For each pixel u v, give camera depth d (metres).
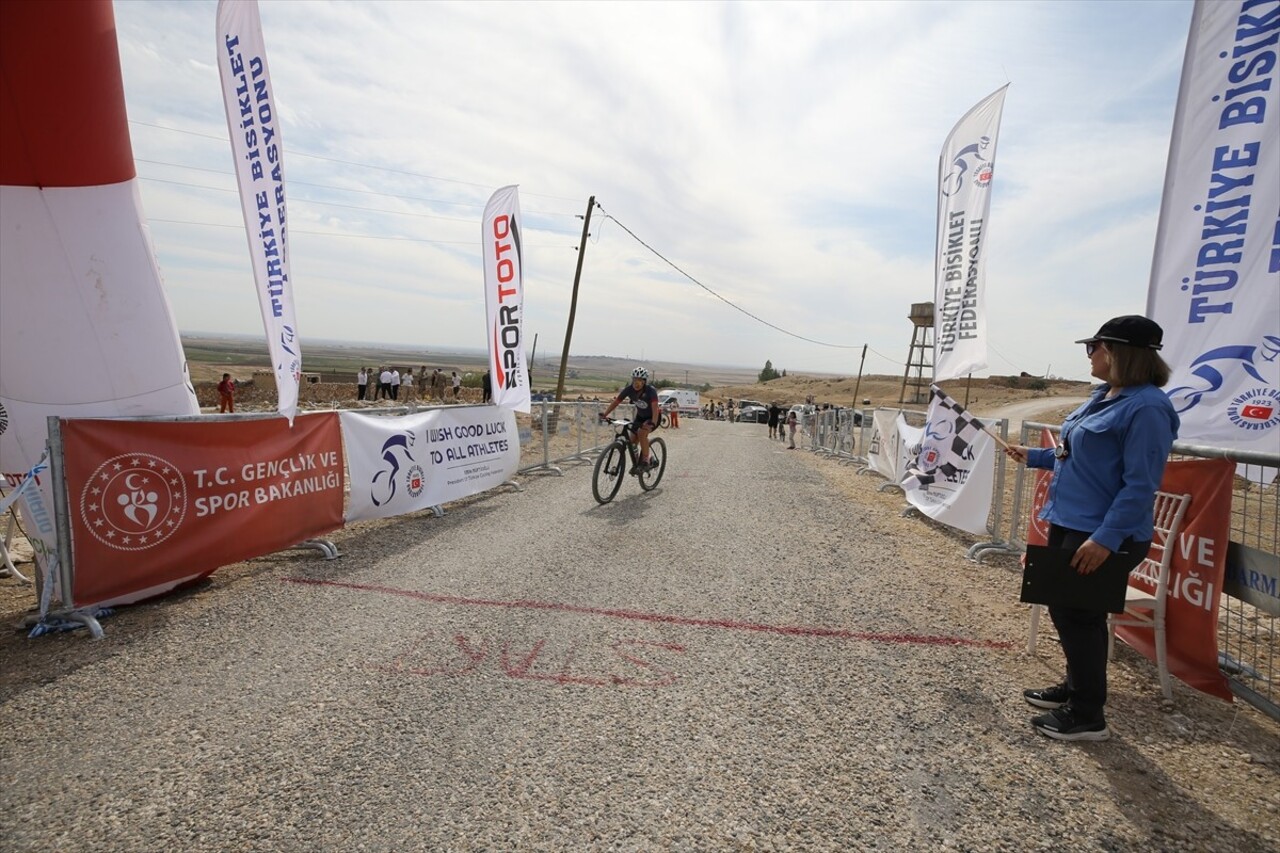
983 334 6.70
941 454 6.75
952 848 2.12
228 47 5.08
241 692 3.11
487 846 2.09
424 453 6.98
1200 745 2.76
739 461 14.32
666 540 6.24
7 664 3.39
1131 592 3.40
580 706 3.02
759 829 2.19
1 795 2.33
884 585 5.00
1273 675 3.43
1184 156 4.26
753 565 5.45
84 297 4.14
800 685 3.27
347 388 32.91
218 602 4.33
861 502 8.93
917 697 3.16
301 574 4.96
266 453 5.03
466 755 2.61
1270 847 2.14
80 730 2.76
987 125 6.58
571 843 2.11
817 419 19.19
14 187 3.92
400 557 5.46
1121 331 2.66
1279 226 3.92
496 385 9.12
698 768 2.54
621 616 4.18
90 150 4.07
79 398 4.18
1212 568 3.02
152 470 4.18
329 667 3.38
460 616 4.12
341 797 2.33
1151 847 2.14
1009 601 4.67
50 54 3.82
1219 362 4.16
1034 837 2.17
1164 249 4.38
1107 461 2.69
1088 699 2.74
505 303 9.05
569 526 6.74
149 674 3.29
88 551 3.84
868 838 2.15
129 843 2.09
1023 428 5.79
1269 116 3.93
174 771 2.48
